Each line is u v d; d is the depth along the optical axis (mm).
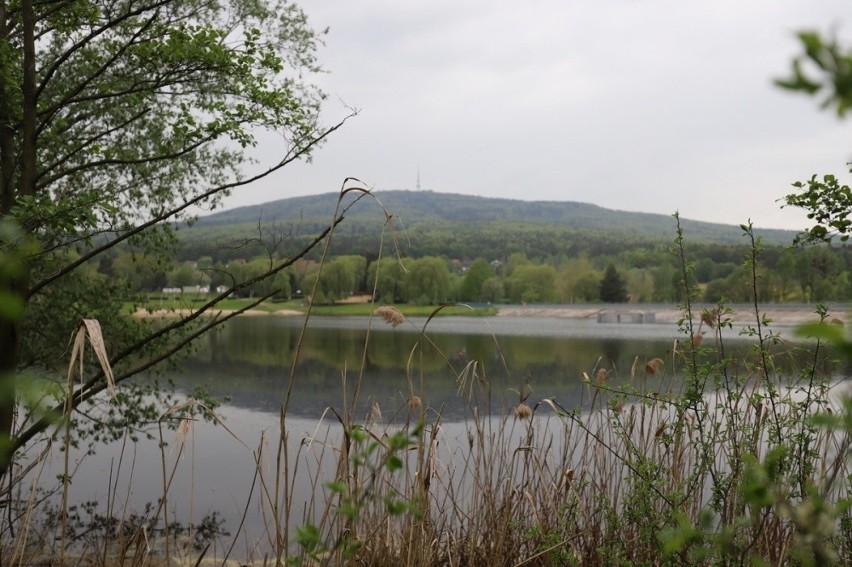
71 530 8984
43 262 8688
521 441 6980
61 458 12891
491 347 40062
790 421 4301
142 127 12359
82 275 12242
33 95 9570
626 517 4910
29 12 9484
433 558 5789
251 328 60375
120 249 12328
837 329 799
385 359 33094
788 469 3861
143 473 12328
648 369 5855
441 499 6918
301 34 11227
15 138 11062
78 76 11891
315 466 10984
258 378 25547
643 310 87938
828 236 4613
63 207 7746
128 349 8805
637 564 4715
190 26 10102
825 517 1574
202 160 12719
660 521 4820
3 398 1281
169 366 12305
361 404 18656
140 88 10789
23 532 4664
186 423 4988
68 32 10273
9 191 9852
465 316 88812
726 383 4832
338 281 77312
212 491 11031
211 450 13805
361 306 81125
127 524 9461
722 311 4836
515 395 20266
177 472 12234
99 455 13500
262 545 8461
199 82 11125
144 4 10938
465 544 6258
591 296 105875
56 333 11570
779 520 4031
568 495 6109
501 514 6082
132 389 12148
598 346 39688
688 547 3830
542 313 92562
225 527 9383
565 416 6051
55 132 10617
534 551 5789
